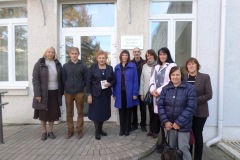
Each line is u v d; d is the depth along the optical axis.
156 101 4.39
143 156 4.24
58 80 4.78
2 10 6.27
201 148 4.08
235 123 5.54
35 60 5.89
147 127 5.61
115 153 4.12
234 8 5.43
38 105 4.66
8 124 6.04
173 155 3.37
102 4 6.01
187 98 3.55
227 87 5.50
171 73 3.62
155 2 5.85
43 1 5.81
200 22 5.52
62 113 6.02
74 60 4.79
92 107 4.76
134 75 4.90
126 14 5.64
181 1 5.81
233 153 4.69
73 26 6.10
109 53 6.00
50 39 5.84
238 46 5.45
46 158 3.94
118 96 4.88
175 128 3.51
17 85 6.19
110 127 5.60
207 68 5.55
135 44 5.64
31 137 4.99
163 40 5.91
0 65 6.39
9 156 4.04
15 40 6.27
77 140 4.74
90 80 4.75
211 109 5.56
